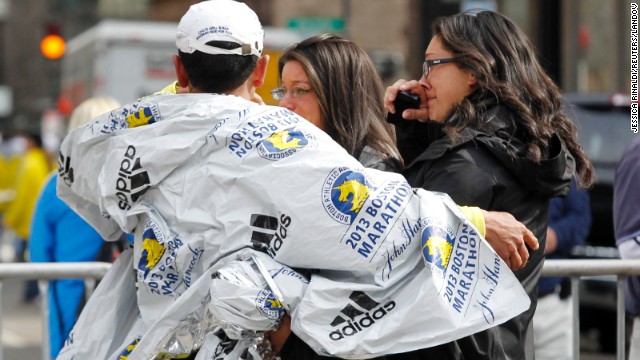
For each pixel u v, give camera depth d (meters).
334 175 5.00
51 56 27.23
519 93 5.65
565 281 9.81
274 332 5.27
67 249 9.34
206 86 5.45
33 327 20.28
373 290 5.00
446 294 5.00
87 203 5.82
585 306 14.13
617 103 15.56
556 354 9.81
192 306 5.11
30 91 66.81
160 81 24.52
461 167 5.39
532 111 5.66
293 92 6.60
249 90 5.62
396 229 5.03
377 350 4.96
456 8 29.00
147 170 5.25
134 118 5.38
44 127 42.16
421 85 6.09
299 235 4.97
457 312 4.99
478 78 5.68
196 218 5.14
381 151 6.41
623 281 7.80
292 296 5.00
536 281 5.68
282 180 5.02
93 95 25.22
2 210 23.88
